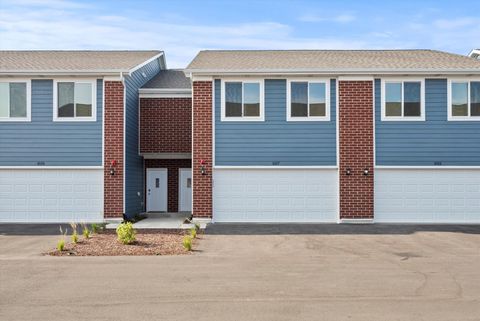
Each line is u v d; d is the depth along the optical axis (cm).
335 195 1886
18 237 1501
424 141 1881
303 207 1888
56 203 1908
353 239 1472
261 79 1888
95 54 2444
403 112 1884
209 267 1036
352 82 1878
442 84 1886
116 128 1911
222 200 1892
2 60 2094
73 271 990
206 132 1884
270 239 1468
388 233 1600
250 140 1891
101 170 1909
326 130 1886
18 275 952
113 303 754
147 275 953
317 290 835
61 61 2102
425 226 1777
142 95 2259
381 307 732
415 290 835
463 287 856
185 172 2348
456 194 1878
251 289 841
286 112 1889
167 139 2264
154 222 1909
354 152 1873
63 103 1914
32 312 707
